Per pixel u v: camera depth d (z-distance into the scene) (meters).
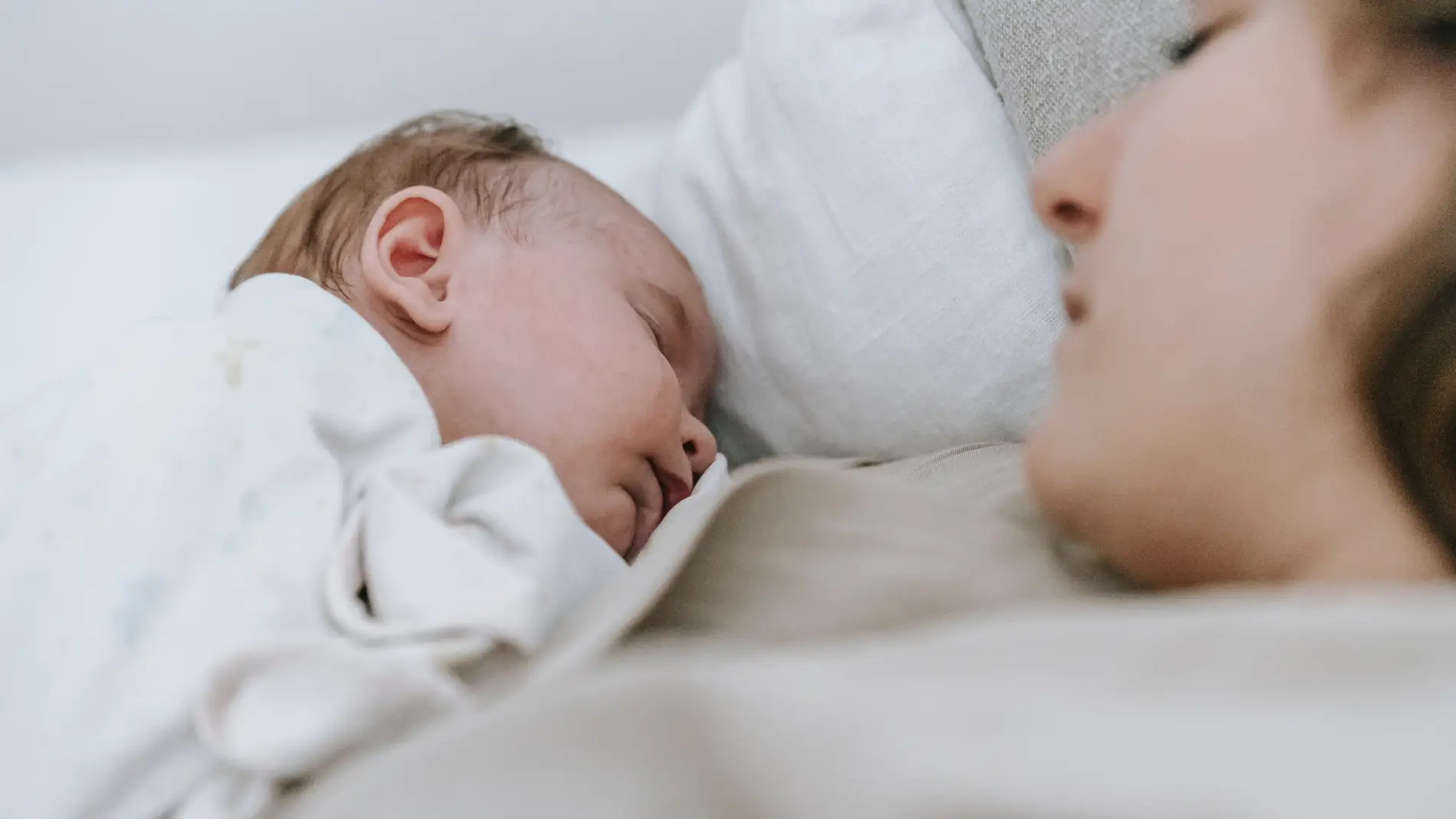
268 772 0.41
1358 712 0.25
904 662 0.30
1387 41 0.36
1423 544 0.34
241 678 0.41
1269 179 0.36
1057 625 0.29
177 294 0.92
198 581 0.45
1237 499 0.37
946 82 0.76
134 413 0.48
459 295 0.69
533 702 0.34
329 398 0.54
